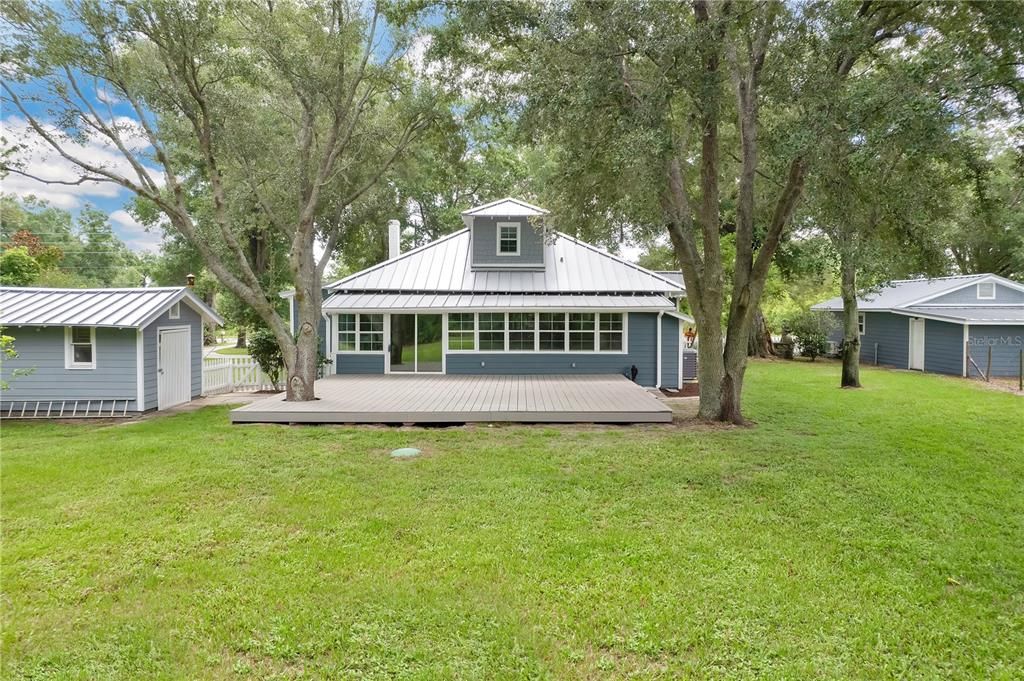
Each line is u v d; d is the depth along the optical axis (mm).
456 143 13070
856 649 3477
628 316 16297
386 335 16656
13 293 13414
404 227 32094
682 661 3357
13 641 3539
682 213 10273
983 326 19672
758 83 9375
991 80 6914
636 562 4578
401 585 4191
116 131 10547
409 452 7996
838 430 9859
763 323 26984
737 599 4020
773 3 8305
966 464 7551
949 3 7742
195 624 3713
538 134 9359
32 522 5422
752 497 6172
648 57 8523
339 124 11609
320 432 9602
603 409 10297
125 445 8688
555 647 3480
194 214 21422
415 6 10383
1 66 9500
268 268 26922
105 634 3617
